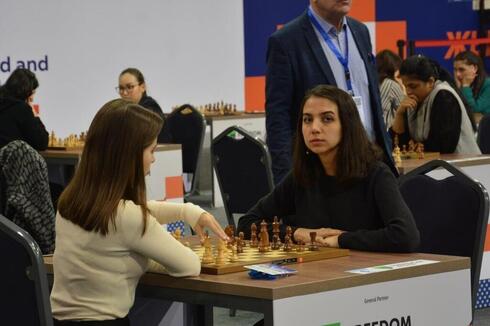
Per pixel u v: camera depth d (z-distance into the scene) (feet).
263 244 9.23
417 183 10.89
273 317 7.52
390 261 8.79
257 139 15.97
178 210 9.70
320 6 12.39
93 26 31.17
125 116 8.43
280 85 12.39
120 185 8.39
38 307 7.65
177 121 24.80
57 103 30.71
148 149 8.53
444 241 10.55
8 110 20.15
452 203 10.51
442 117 17.21
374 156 9.75
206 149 30.58
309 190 10.03
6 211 14.16
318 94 9.65
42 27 30.27
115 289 8.45
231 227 10.01
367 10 36.01
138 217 8.31
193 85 33.40
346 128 9.64
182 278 8.30
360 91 12.64
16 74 20.44
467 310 8.91
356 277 8.04
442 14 37.32
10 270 7.77
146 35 32.24
